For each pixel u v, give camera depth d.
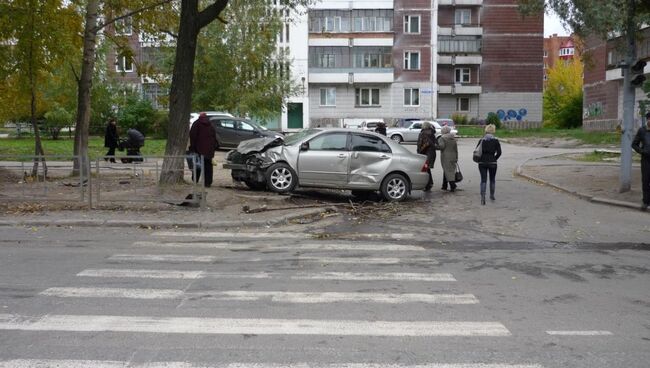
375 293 6.90
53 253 8.98
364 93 53.28
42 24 17.05
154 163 12.96
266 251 9.32
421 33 52.50
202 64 37.72
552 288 7.23
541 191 16.02
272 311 6.18
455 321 5.91
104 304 6.36
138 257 8.76
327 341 5.31
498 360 4.91
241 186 15.51
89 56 17.83
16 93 18.88
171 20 19.81
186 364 4.75
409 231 11.18
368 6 52.06
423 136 16.33
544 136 41.34
